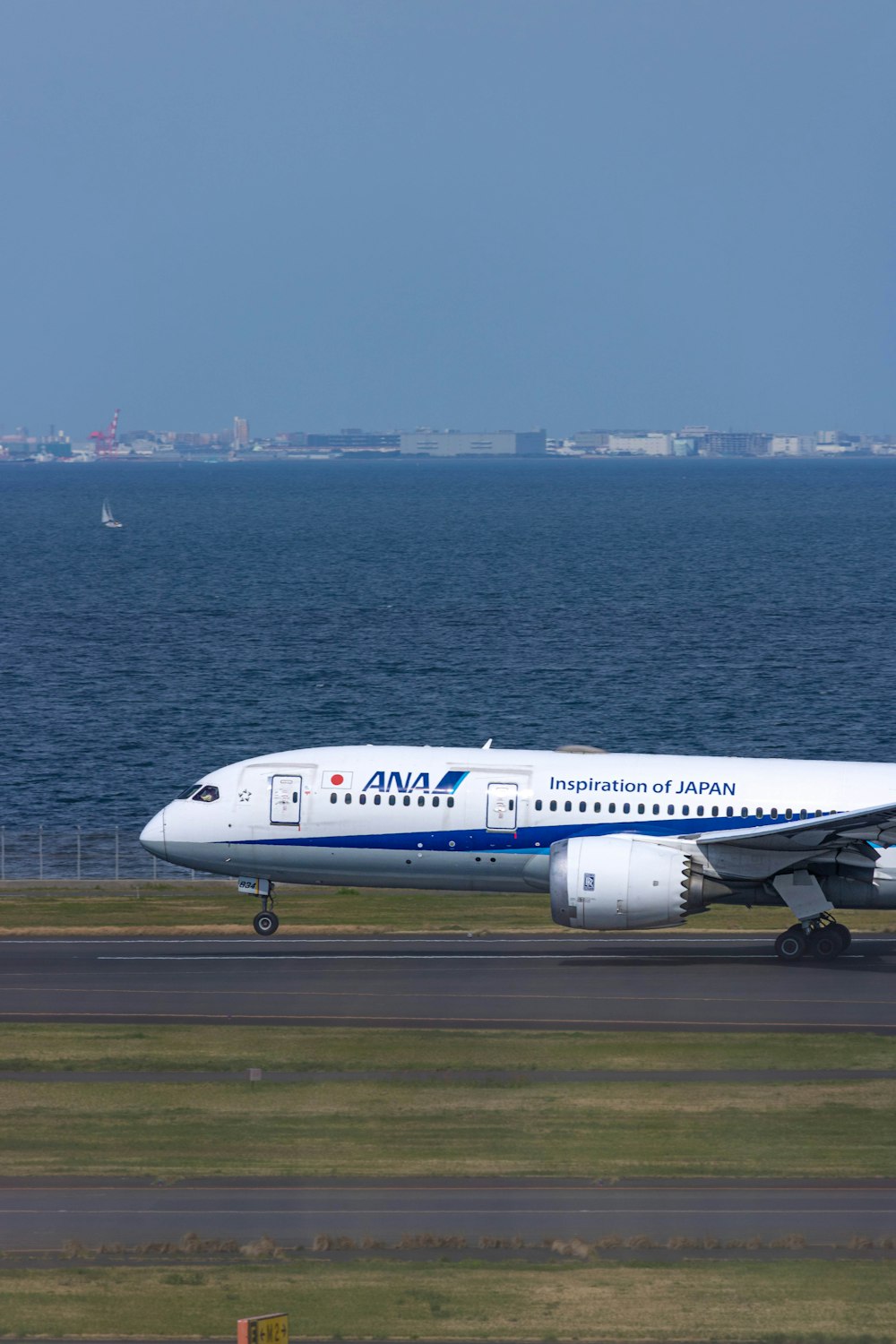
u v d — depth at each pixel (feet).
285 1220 384.88
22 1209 391.04
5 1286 345.72
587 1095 484.33
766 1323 330.34
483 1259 363.56
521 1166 422.82
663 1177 415.44
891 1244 370.12
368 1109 470.39
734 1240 373.20
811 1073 508.12
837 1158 430.61
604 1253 367.25
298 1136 446.19
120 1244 368.27
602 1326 328.49
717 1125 456.45
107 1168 419.95
